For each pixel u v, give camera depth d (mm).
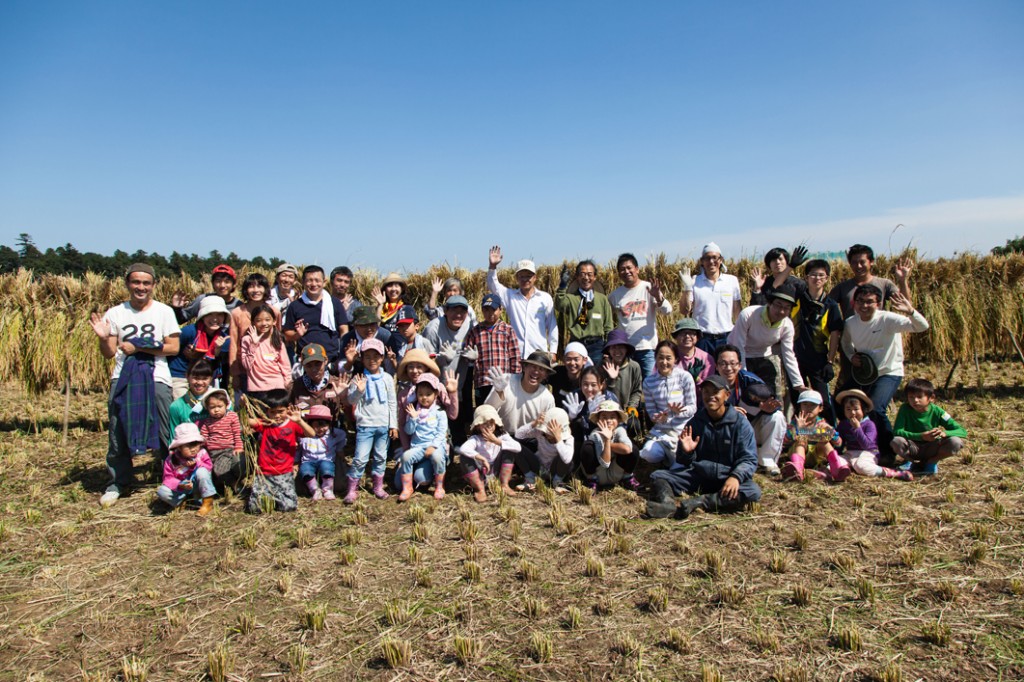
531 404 6656
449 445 7039
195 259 18328
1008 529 4922
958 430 6164
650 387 6754
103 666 3594
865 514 5375
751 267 13328
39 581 4609
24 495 6457
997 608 3855
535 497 6195
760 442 6641
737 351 6516
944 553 4586
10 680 3477
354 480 6191
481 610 4066
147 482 6816
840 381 7219
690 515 5551
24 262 39531
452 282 8367
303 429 6113
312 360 6590
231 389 6707
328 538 5270
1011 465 6438
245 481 6469
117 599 4336
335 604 4199
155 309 6387
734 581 4320
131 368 6188
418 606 4137
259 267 11531
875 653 3438
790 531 5109
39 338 9711
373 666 3502
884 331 6746
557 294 8180
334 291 8164
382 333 7402
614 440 6242
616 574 4488
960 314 10273
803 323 7281
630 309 7766
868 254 7152
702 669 3271
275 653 3660
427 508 5867
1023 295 10367
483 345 7125
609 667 3416
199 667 3557
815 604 3982
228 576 4629
